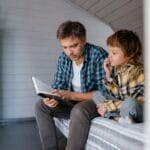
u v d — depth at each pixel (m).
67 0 4.77
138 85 1.35
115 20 4.47
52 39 4.75
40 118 1.98
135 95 1.35
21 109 4.57
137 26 4.01
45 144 1.99
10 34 4.52
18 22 4.56
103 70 1.83
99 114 1.56
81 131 1.51
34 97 4.64
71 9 4.84
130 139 1.07
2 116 4.46
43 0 4.68
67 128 1.88
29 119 4.57
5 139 3.11
